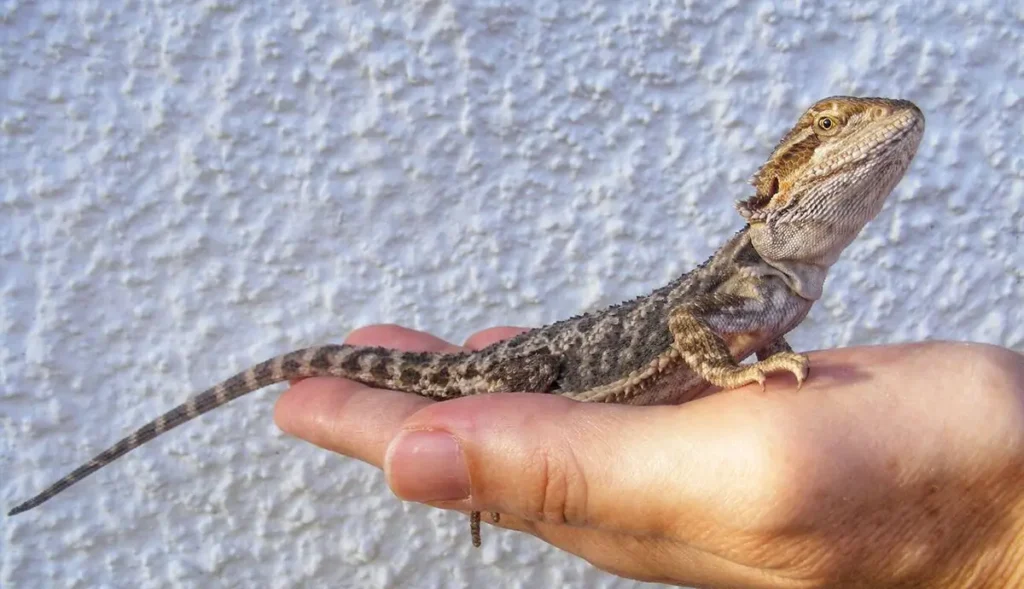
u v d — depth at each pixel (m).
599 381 0.27
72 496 0.33
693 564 0.24
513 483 0.23
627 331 0.28
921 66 0.33
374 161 0.33
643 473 0.22
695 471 0.22
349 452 0.27
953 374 0.22
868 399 0.22
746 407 0.22
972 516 0.22
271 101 0.32
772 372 0.23
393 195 0.33
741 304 0.26
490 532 0.34
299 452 0.33
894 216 0.34
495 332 0.32
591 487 0.22
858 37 0.33
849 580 0.23
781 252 0.26
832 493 0.21
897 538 0.22
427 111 0.33
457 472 0.23
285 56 0.32
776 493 0.21
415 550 0.34
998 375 0.22
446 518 0.34
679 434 0.22
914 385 0.22
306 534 0.34
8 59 0.31
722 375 0.24
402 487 0.23
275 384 0.33
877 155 0.25
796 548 0.22
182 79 0.32
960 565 0.22
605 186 0.33
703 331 0.25
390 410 0.26
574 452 0.22
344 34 0.32
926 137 0.34
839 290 0.34
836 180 0.25
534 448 0.22
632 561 0.25
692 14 0.33
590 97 0.33
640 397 0.27
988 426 0.21
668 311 0.27
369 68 0.32
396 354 0.30
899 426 0.22
